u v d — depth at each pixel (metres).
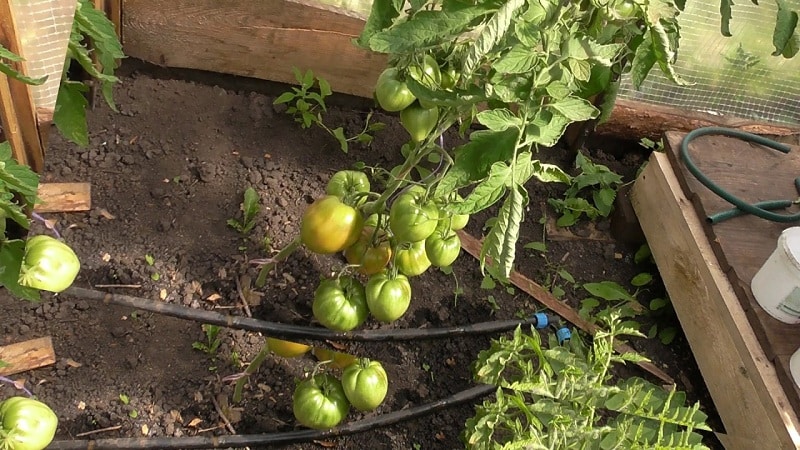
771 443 1.28
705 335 1.44
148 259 1.44
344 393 1.25
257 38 1.61
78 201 1.47
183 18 1.57
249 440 1.30
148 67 1.66
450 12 0.79
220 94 1.70
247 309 1.42
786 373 1.28
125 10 1.55
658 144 1.81
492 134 0.82
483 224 1.67
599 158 1.83
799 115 1.83
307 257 1.51
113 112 1.61
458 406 1.43
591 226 1.73
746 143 1.63
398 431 1.38
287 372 1.41
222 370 1.38
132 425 1.29
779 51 0.94
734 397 1.37
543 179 0.91
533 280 1.62
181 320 1.41
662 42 0.88
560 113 0.83
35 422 1.05
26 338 1.33
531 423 1.18
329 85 1.69
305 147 1.67
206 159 1.60
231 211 1.55
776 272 1.31
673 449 1.15
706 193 1.51
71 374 1.31
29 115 1.04
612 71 1.13
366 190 1.17
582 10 0.92
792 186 1.57
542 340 1.54
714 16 1.63
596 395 1.22
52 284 1.08
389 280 1.13
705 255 1.45
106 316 1.38
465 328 1.49
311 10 1.57
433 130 1.08
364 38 0.85
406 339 1.44
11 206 0.96
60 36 1.01
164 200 1.53
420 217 1.01
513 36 0.83
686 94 1.76
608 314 1.57
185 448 1.28
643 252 1.67
